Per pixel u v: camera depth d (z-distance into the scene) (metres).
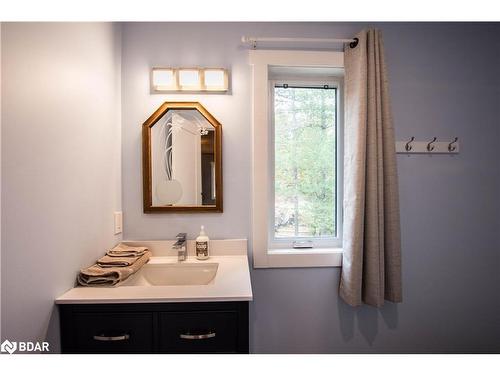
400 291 1.42
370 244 1.40
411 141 1.57
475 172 1.61
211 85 1.48
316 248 1.63
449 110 1.59
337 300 1.56
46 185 0.86
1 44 0.69
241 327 0.97
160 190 1.49
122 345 0.95
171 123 1.49
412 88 1.57
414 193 1.59
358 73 1.43
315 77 1.65
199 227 1.52
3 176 0.69
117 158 1.43
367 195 1.41
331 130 1.66
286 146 1.64
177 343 0.96
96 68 1.20
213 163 1.50
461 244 1.62
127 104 1.48
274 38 1.45
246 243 1.50
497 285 1.64
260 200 1.51
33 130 0.80
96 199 1.20
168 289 1.02
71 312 0.94
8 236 0.71
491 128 1.62
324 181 1.66
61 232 0.94
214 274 1.35
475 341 1.63
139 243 1.47
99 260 1.18
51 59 0.88
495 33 1.61
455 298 1.62
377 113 1.41
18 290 0.75
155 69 1.44
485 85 1.61
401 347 1.60
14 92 0.73
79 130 1.06
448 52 1.59
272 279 1.54
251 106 1.52
